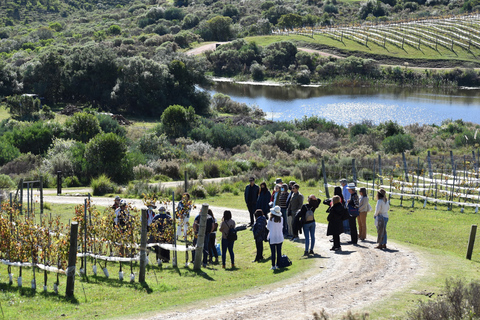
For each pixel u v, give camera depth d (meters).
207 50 128.88
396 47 128.88
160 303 9.41
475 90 101.25
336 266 11.88
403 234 16.48
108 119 49.81
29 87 83.00
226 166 36.00
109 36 162.88
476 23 144.50
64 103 81.69
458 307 7.43
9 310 8.88
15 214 13.16
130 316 8.54
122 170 32.22
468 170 26.58
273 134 50.84
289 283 10.56
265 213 16.58
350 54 125.94
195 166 35.34
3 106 68.56
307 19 172.75
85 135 43.03
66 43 153.62
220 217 20.75
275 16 179.50
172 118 51.31
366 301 8.86
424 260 12.37
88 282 11.23
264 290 10.08
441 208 20.89
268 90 102.00
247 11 196.38
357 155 38.31
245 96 94.19
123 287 10.88
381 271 11.20
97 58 79.88
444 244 15.23
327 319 7.55
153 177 32.75
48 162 32.16
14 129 42.44
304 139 46.62
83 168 31.72
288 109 80.06
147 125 65.06
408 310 8.21
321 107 80.94
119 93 78.56
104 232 12.45
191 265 13.37
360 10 188.62
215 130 49.16
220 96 83.06
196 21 174.62
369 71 113.75
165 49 126.62
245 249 15.70
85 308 9.24
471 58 118.81
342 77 112.62
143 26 180.00
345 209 13.77
